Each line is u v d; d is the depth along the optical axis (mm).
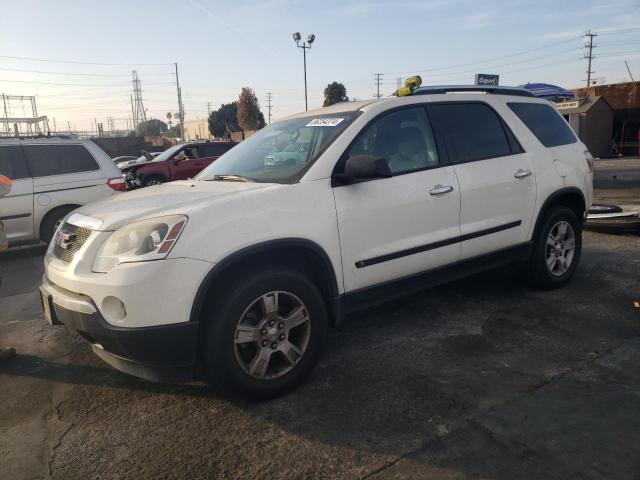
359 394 3137
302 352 3195
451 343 3797
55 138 8117
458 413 2873
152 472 2521
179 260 2754
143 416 3037
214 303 2926
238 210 2980
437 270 3906
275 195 3135
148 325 2738
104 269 2838
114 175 8430
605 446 2525
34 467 2609
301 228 3148
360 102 4016
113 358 3061
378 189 3518
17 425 3016
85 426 2967
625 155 28719
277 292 3057
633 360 3406
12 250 8625
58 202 7855
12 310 5258
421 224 3734
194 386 3369
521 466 2412
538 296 4715
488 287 5016
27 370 3762
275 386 3094
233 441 2736
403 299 4789
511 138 4461
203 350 2947
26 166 7715
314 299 3215
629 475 2318
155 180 14062
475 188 4035
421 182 3738
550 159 4656
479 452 2527
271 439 2734
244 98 57000
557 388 3090
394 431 2740
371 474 2422
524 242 4496
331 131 3635
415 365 3477
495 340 3816
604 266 5609
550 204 4648
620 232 7141
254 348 3078
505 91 4684
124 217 2967
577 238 4961
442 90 4266
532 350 3625
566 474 2344
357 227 3408
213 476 2467
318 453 2594
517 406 2912
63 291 3068
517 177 4332
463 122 4191
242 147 4344
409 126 3865
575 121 28031
